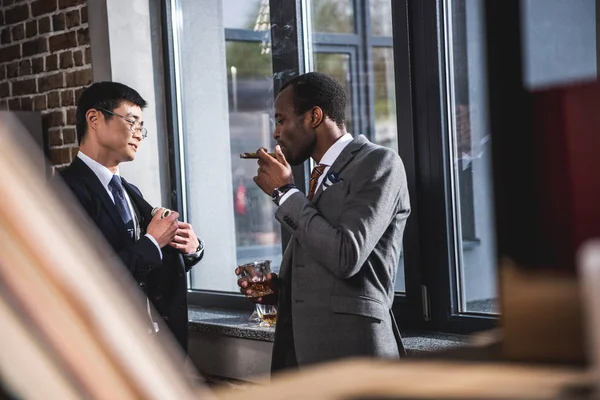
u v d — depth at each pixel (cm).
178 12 374
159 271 274
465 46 270
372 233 202
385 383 29
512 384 29
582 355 37
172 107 374
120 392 21
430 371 31
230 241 364
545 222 38
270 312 313
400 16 281
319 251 203
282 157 220
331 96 219
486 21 40
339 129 221
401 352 219
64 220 21
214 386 322
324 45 459
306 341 211
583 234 37
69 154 381
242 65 354
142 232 277
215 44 362
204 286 376
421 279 280
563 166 38
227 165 362
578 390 28
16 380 20
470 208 269
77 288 21
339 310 208
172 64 374
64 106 381
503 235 39
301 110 219
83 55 371
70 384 20
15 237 20
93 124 271
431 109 275
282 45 334
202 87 368
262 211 351
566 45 228
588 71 223
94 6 363
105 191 266
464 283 272
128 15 365
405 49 280
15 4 402
